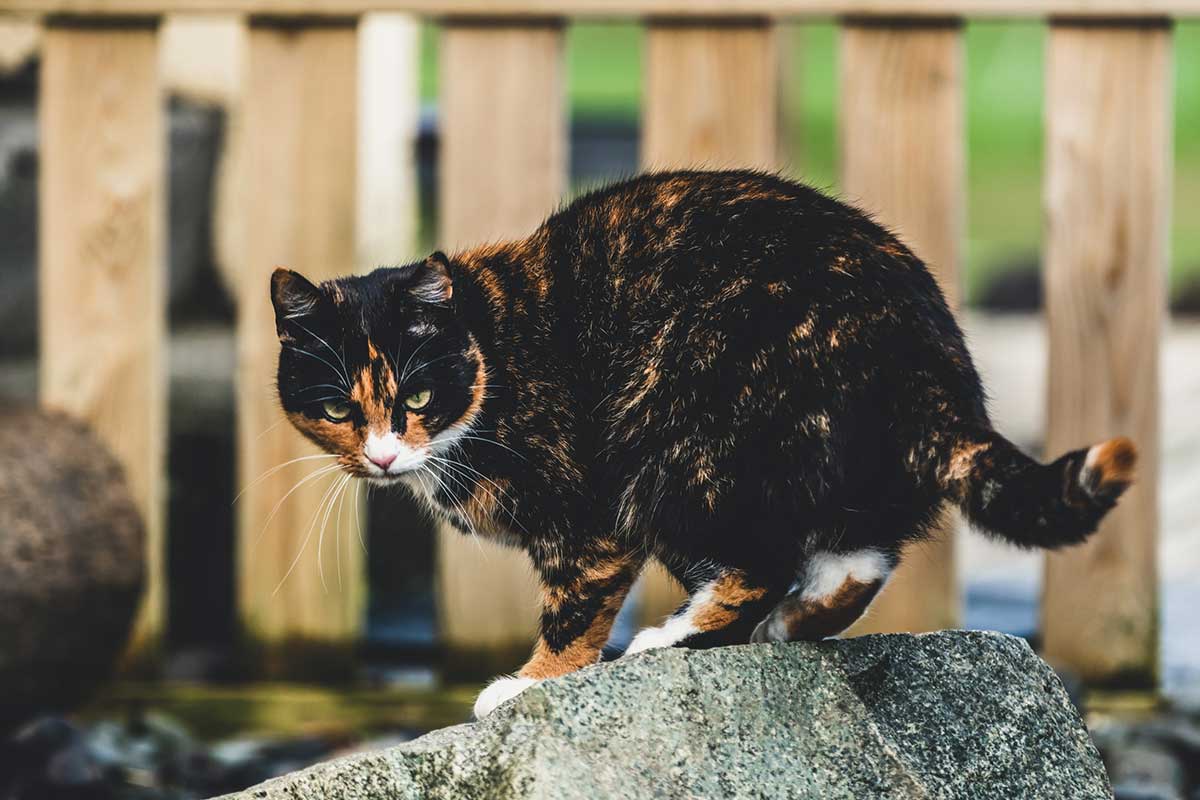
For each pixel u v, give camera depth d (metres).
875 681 4.30
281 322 5.15
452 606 7.29
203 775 6.84
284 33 7.26
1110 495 3.89
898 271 4.46
